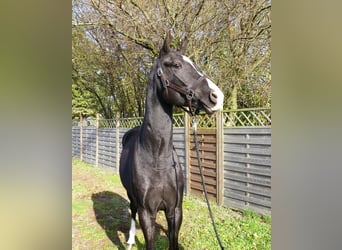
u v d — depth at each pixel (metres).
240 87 5.98
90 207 4.77
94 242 3.34
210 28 5.74
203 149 4.66
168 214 2.17
